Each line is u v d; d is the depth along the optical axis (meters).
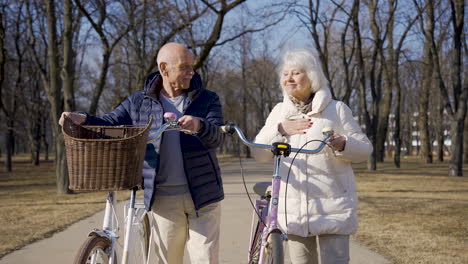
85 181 2.60
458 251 5.46
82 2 14.08
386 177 19.06
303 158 3.13
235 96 50.62
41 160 49.12
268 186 3.53
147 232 3.55
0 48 16.38
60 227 7.22
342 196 3.11
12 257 5.30
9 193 13.72
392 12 24.72
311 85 3.22
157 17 14.45
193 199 3.20
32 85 33.72
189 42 16.03
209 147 3.15
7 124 28.39
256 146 2.87
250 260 3.44
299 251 3.21
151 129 3.27
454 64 20.08
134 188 2.98
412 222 7.55
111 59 27.98
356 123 3.21
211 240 3.32
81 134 2.95
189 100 3.30
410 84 43.28
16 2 17.02
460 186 14.56
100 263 2.85
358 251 5.51
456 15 19.56
